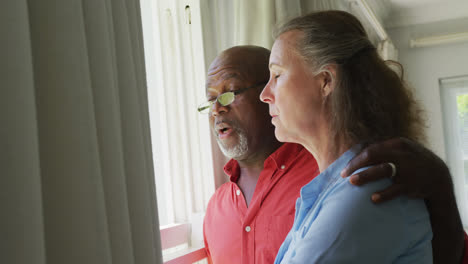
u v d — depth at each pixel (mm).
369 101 648
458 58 4438
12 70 431
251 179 1267
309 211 646
